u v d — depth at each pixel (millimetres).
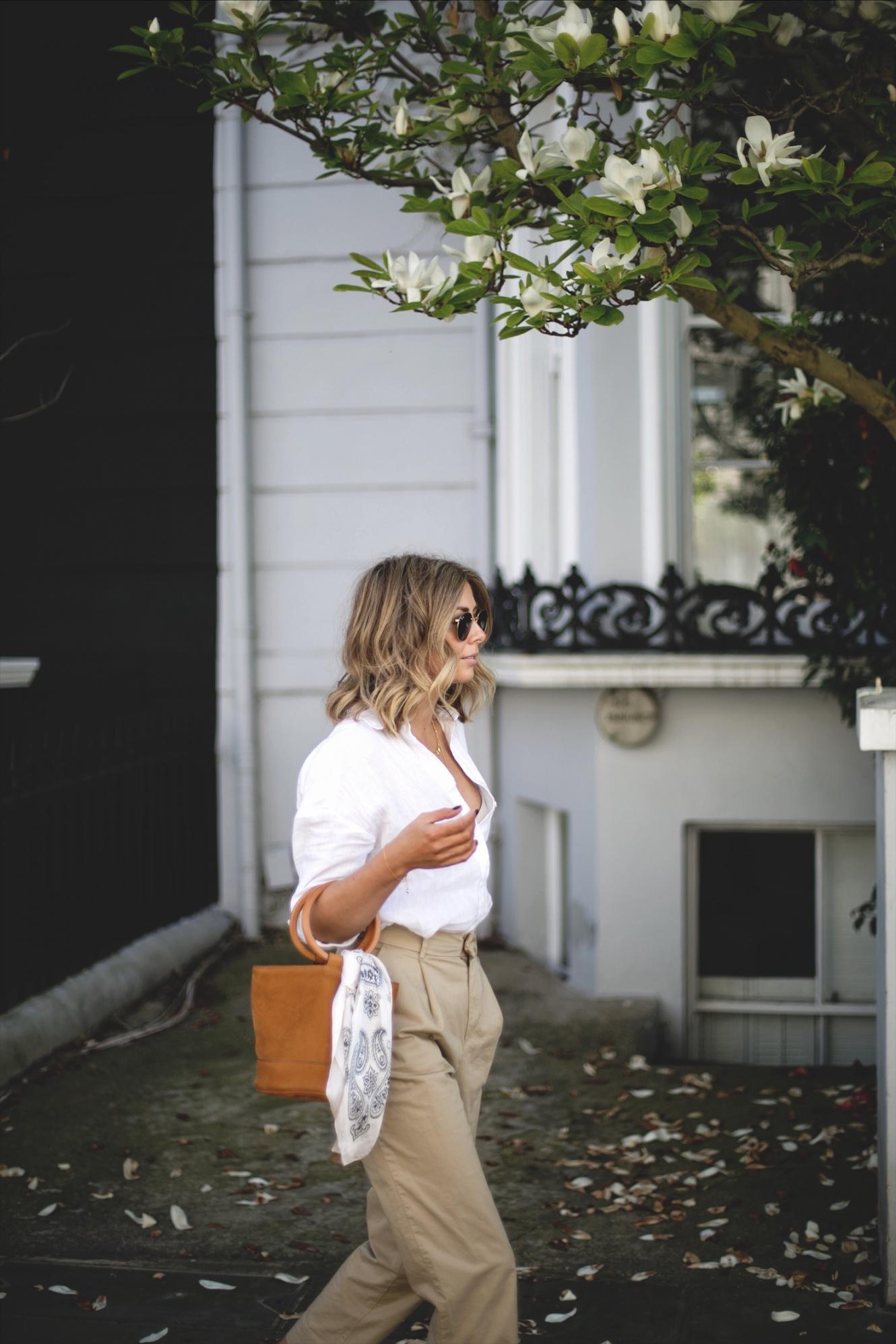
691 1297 3100
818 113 3693
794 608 5012
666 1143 4035
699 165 2865
